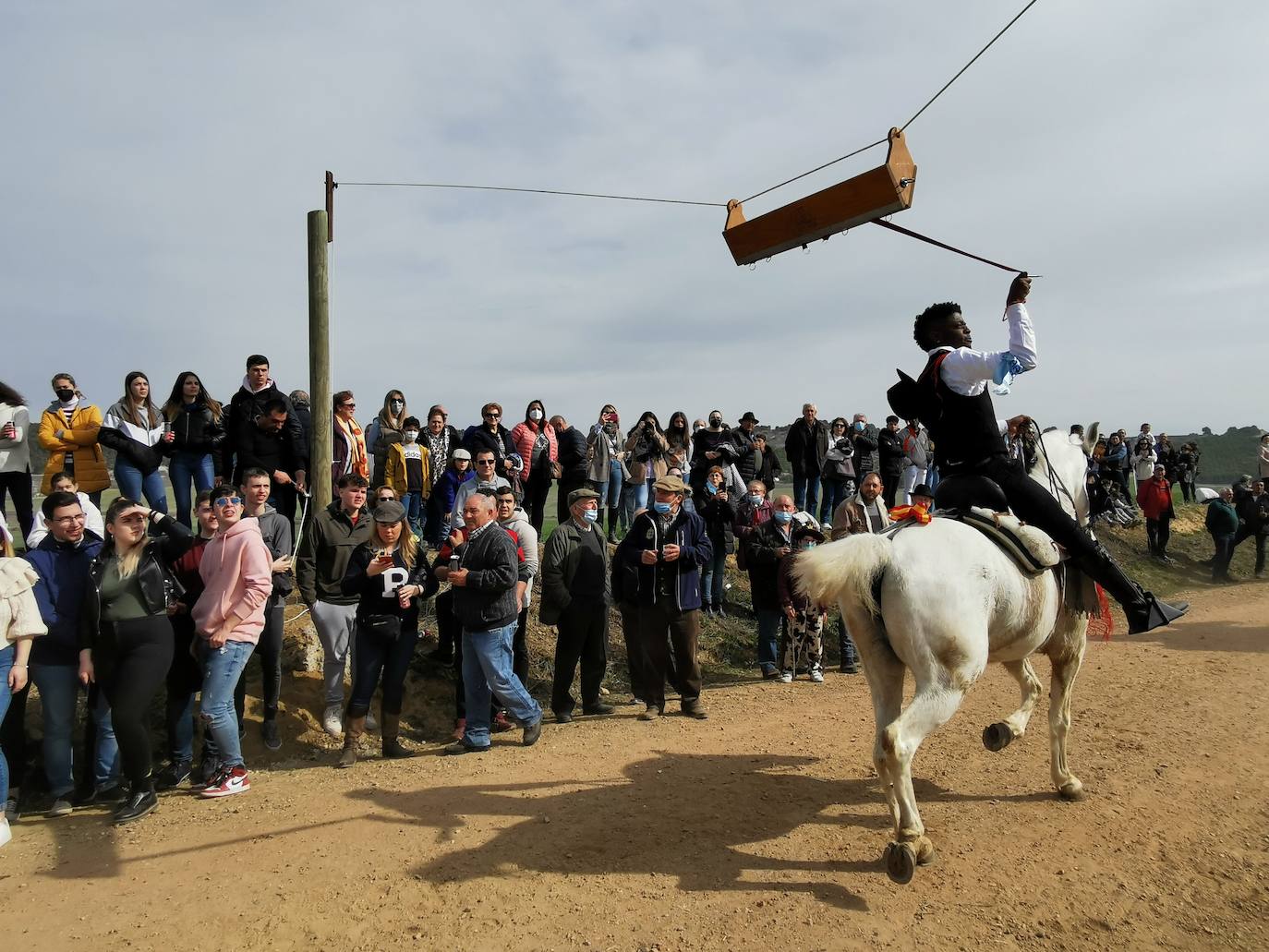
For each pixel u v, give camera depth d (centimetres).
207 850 531
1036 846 514
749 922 435
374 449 1168
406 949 419
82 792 632
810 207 554
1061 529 525
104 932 437
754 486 1071
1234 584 1858
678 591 857
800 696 946
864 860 502
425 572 758
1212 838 523
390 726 739
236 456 925
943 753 696
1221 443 7275
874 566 453
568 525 870
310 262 881
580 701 948
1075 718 789
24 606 565
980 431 508
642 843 531
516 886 478
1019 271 502
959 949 408
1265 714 791
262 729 756
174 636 651
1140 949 408
